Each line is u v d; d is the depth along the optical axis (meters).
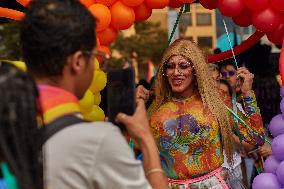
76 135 2.01
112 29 4.40
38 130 1.98
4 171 1.92
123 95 2.39
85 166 2.00
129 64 2.42
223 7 4.34
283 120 4.20
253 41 5.17
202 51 4.24
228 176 4.20
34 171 1.92
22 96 1.92
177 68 4.16
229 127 4.17
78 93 2.19
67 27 2.10
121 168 2.01
